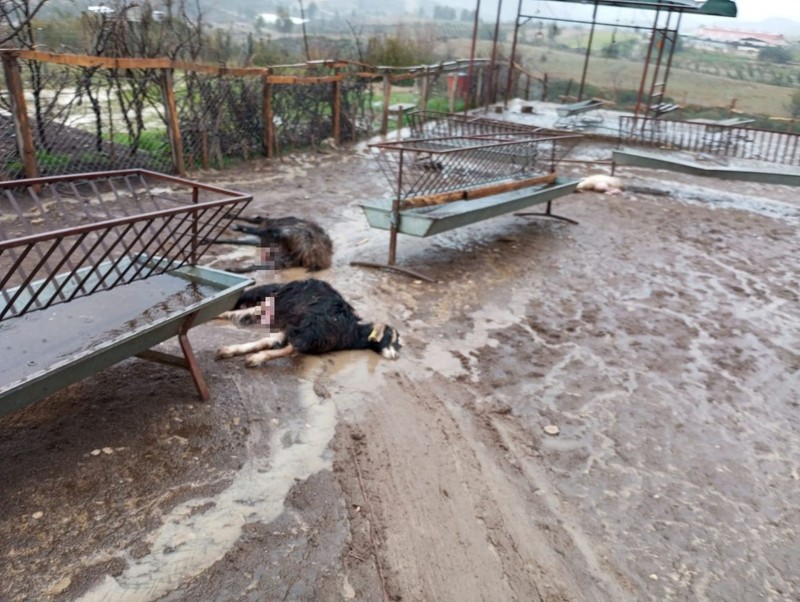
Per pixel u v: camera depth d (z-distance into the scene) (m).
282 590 2.63
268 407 3.85
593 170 12.26
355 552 2.88
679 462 3.82
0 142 7.38
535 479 3.56
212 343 4.52
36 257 5.44
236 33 13.96
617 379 4.70
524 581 2.86
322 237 6.22
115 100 8.78
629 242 8.03
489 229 8.07
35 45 7.87
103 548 2.71
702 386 4.71
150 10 9.45
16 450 3.19
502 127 10.20
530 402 4.31
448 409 4.11
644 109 18.44
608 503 3.43
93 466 3.15
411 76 13.70
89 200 7.31
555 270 6.84
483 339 5.14
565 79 22.53
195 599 2.54
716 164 12.62
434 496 3.31
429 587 2.76
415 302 5.68
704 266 7.36
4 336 3.38
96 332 3.46
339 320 4.58
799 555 3.18
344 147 12.11
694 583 2.96
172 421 3.57
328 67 12.09
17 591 2.47
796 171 11.27
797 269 7.48
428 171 6.98
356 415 3.91
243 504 3.06
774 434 4.19
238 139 10.15
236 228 6.69
